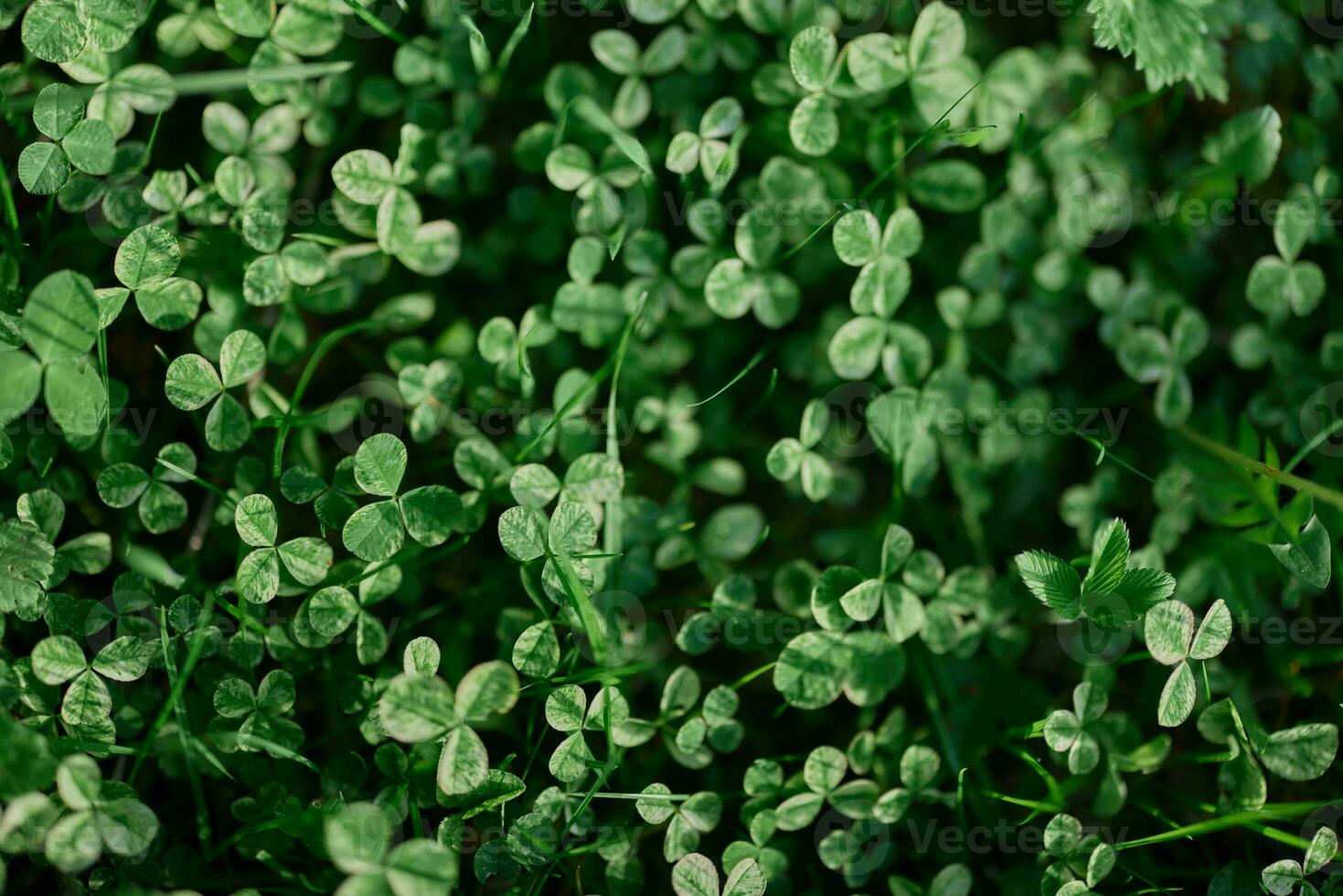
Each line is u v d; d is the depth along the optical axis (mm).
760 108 734
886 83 724
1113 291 736
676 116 734
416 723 680
